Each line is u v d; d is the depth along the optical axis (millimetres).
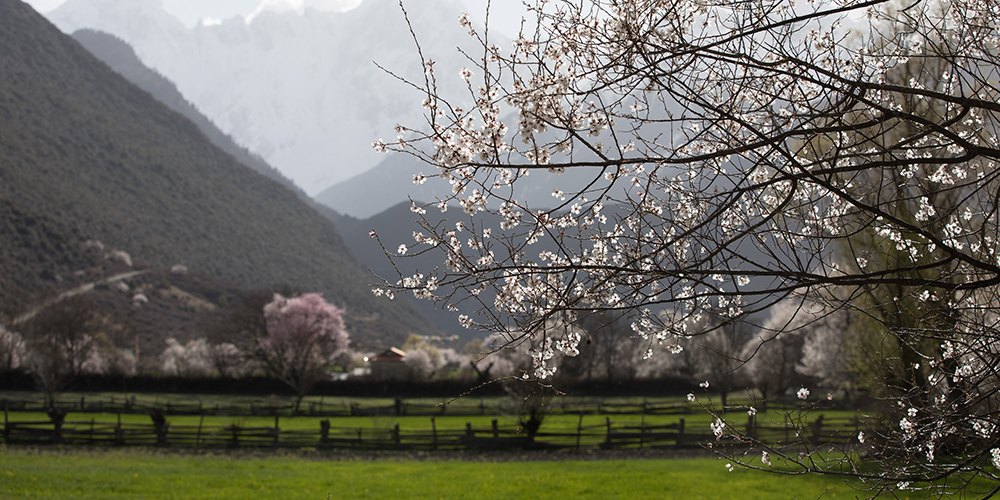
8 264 103062
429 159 3363
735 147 3320
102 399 42531
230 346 53094
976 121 4578
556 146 3385
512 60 3363
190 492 14930
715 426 4195
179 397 46344
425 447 24625
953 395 4520
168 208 161250
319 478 17234
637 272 3281
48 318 50375
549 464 20078
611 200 3568
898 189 4285
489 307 3457
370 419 34531
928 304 4520
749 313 3598
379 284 3529
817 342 27750
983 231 4078
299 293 57156
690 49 3271
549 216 3455
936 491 4234
